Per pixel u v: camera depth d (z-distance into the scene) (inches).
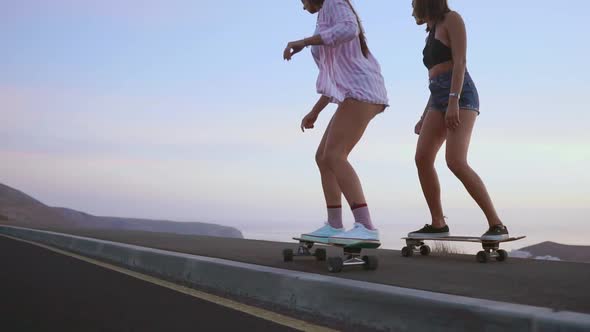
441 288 102.3
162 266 178.9
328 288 106.3
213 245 222.8
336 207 149.4
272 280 123.0
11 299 130.6
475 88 181.0
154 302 125.6
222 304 122.4
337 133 139.0
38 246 319.0
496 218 168.6
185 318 107.5
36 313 113.6
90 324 103.0
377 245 133.5
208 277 150.3
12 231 472.4
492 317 77.3
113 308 118.4
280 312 112.8
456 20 175.5
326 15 138.8
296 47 135.1
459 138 174.2
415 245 190.7
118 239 272.8
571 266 146.7
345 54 140.4
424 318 86.7
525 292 98.2
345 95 139.6
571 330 68.9
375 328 94.8
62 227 506.9
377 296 95.3
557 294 96.2
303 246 160.7
